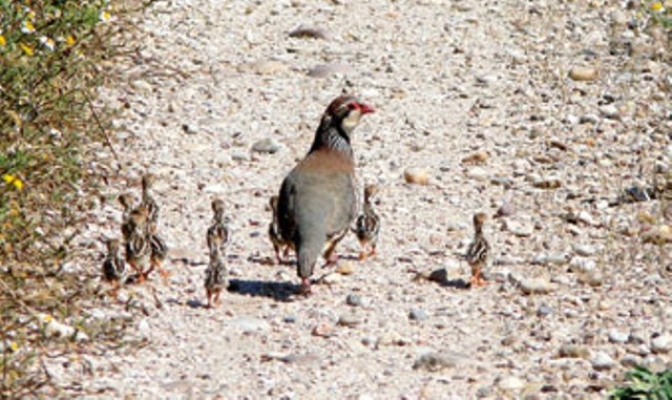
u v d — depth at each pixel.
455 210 17.64
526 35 24.94
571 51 24.09
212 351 13.41
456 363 13.08
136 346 13.36
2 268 14.35
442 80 22.67
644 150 19.53
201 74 22.20
